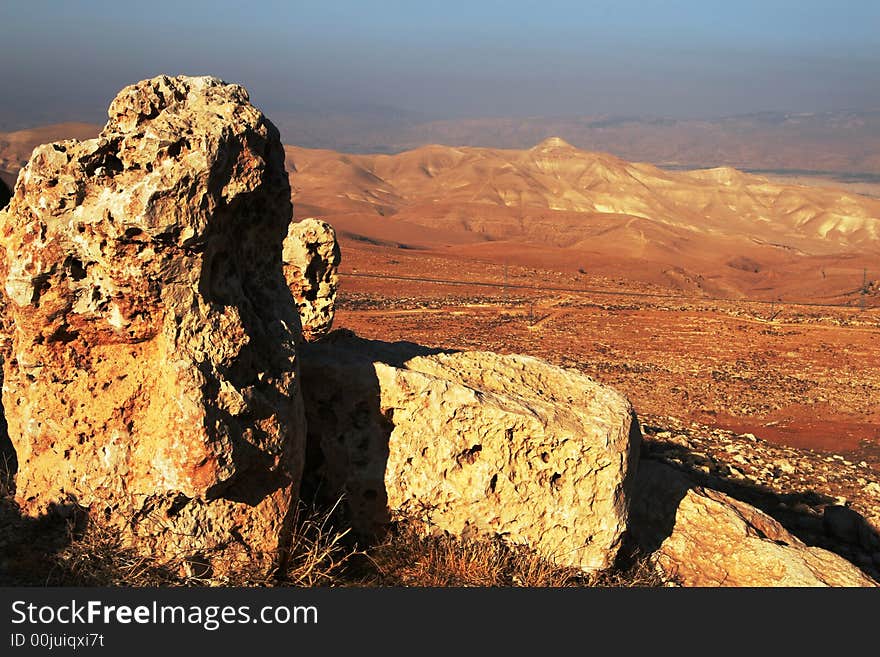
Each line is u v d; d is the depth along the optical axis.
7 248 7.05
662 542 10.23
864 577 9.89
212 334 6.95
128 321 6.98
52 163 6.80
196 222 6.66
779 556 9.88
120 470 7.18
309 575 7.61
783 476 18.91
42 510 7.55
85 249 6.79
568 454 8.45
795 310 66.31
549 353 43.84
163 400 6.86
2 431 9.90
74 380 7.27
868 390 37.28
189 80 7.39
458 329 50.81
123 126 7.04
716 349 47.28
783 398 34.41
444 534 8.55
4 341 8.59
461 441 8.48
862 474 20.47
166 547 7.20
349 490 8.69
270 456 7.19
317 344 9.40
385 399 8.55
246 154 7.00
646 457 17.06
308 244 11.52
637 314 60.38
